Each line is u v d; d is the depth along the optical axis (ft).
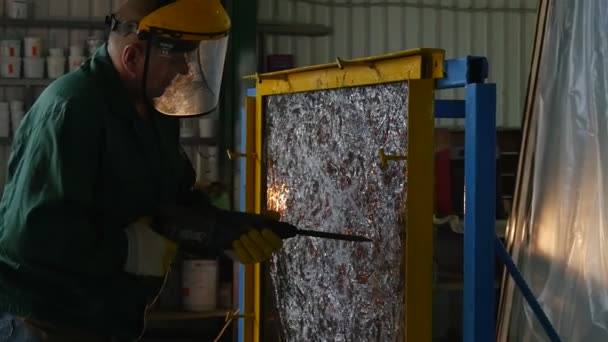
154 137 6.63
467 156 5.47
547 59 12.05
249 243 6.27
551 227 11.71
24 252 5.97
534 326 11.73
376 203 6.22
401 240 5.89
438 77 5.66
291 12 19.31
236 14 18.20
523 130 12.71
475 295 5.42
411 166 5.68
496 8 19.85
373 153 6.26
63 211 5.94
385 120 6.10
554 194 11.70
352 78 6.48
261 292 8.13
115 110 6.32
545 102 12.01
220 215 6.53
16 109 17.89
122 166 6.32
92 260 6.07
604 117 10.93
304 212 7.30
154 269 6.42
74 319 6.23
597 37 11.12
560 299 11.36
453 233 17.62
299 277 7.41
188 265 17.38
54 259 5.95
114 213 6.36
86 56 18.25
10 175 6.48
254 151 8.26
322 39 19.51
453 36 19.80
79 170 6.02
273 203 7.90
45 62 18.08
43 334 6.27
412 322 5.74
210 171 18.83
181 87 6.48
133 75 6.49
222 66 6.65
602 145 10.91
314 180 7.13
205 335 18.58
